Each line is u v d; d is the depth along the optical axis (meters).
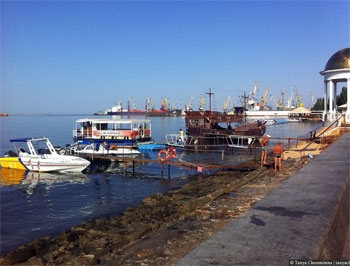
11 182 27.38
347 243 4.67
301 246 3.29
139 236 10.66
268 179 17.83
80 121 48.34
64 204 20.69
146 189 24.64
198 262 3.00
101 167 33.56
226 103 166.88
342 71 43.50
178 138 50.97
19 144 57.84
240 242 3.43
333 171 7.38
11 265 10.52
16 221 17.20
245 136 44.84
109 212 18.78
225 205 12.51
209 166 26.64
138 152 41.16
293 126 94.62
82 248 10.58
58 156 31.50
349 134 23.20
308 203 4.78
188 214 11.71
